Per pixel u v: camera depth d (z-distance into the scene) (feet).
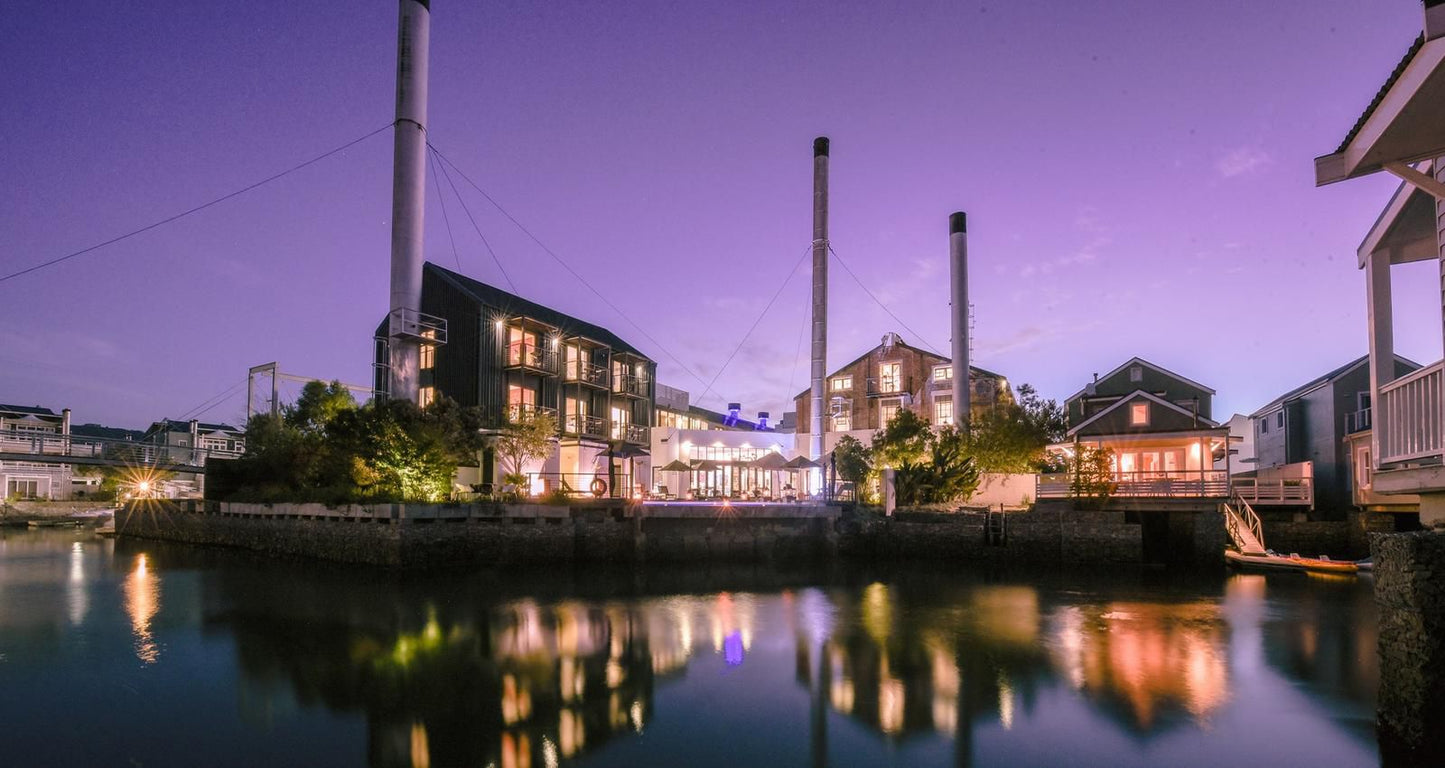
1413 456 30.50
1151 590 79.92
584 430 145.69
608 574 90.27
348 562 91.61
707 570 97.04
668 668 45.16
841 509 119.03
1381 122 26.12
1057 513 106.83
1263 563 97.60
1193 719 35.70
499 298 145.59
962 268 160.76
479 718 35.73
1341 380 126.93
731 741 32.83
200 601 67.05
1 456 160.76
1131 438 124.47
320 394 127.34
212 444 253.03
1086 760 30.68
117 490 182.70
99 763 30.22
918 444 135.64
